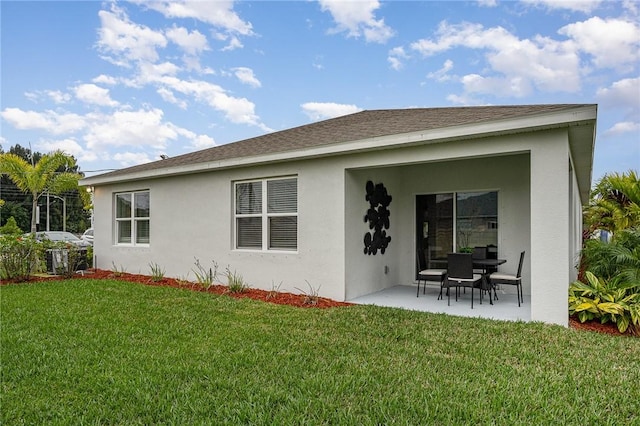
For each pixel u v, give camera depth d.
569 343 4.77
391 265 9.30
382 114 11.38
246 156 8.60
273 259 8.55
